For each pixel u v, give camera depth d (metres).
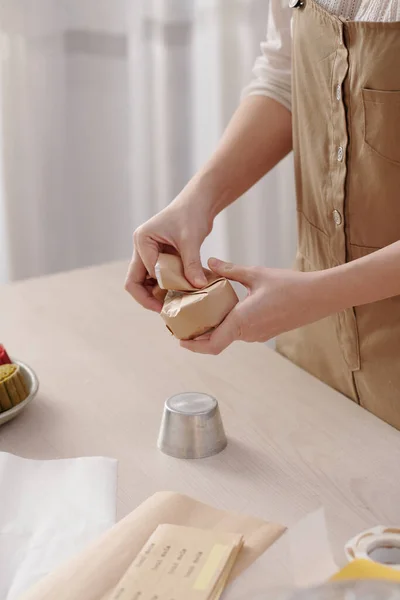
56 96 2.30
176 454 1.06
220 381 1.26
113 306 1.54
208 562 0.78
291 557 0.79
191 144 2.54
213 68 2.43
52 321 1.47
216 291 1.03
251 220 2.57
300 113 1.29
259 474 1.02
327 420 1.15
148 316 1.49
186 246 1.16
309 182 1.31
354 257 1.25
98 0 2.29
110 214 2.51
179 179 2.57
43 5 2.21
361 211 1.21
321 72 1.22
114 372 1.29
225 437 1.09
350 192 1.22
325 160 1.26
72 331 1.43
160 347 1.37
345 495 0.97
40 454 1.08
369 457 1.05
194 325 1.02
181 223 1.20
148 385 1.25
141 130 2.46
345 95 1.18
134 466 1.04
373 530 0.82
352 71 1.17
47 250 2.43
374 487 0.99
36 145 2.32
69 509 0.94
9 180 2.31
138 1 2.33
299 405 1.19
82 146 2.41
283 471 1.03
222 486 1.00
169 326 1.04
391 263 1.02
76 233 2.48
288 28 1.38
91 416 1.17
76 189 2.44
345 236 1.25
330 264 1.30
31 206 2.36
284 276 1.04
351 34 1.15
